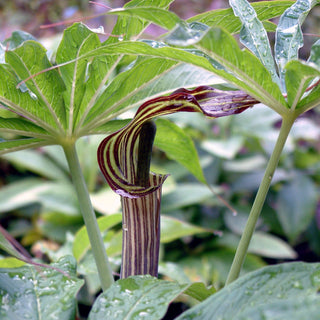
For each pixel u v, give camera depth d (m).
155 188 0.64
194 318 0.52
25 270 0.60
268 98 0.59
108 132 0.68
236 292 0.52
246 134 1.75
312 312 0.46
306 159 1.84
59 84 0.63
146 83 0.64
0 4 2.26
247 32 0.62
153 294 0.56
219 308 0.52
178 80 0.65
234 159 1.85
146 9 0.52
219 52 0.54
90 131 0.68
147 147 0.62
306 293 0.51
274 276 0.52
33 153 1.75
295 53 0.62
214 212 1.71
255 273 0.53
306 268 0.52
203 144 1.65
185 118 1.74
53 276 0.59
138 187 0.63
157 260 0.65
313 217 1.82
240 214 1.69
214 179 1.73
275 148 0.61
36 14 2.25
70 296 0.57
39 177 1.94
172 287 0.57
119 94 0.64
